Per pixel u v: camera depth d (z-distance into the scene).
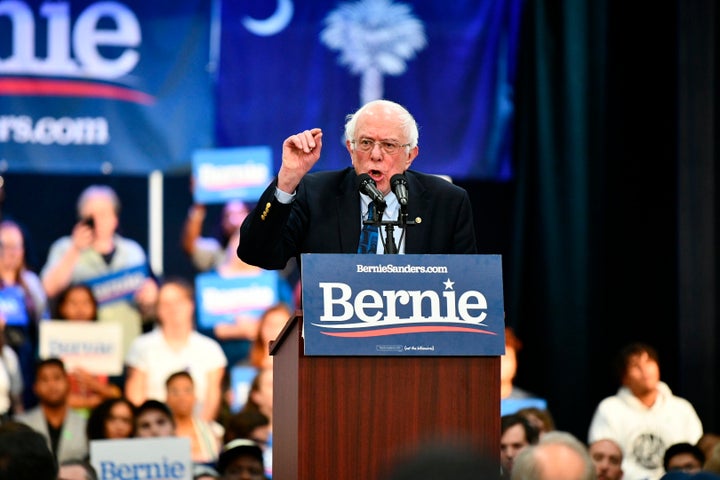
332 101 15.30
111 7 15.11
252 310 15.74
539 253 15.77
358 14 15.37
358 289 6.10
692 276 15.38
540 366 15.84
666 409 13.77
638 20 15.77
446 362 6.15
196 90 15.26
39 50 14.96
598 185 15.62
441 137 15.40
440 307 6.16
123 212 15.82
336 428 6.04
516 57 15.68
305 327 6.00
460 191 7.46
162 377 15.54
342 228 7.30
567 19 15.64
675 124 15.60
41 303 15.54
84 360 15.41
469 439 6.13
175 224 15.80
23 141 14.91
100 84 15.07
